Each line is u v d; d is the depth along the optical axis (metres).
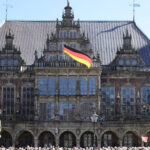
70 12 104.25
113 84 104.25
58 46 102.38
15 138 98.31
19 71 103.19
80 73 100.19
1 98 103.38
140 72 104.44
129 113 103.56
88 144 100.94
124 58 105.38
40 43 109.94
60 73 100.19
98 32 113.31
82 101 99.75
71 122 97.75
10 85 103.56
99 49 109.38
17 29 112.81
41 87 100.12
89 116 99.06
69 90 100.06
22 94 103.69
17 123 98.44
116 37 112.38
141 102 104.12
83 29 113.56
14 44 108.75
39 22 115.50
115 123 98.75
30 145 101.56
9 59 104.94
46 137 101.38
